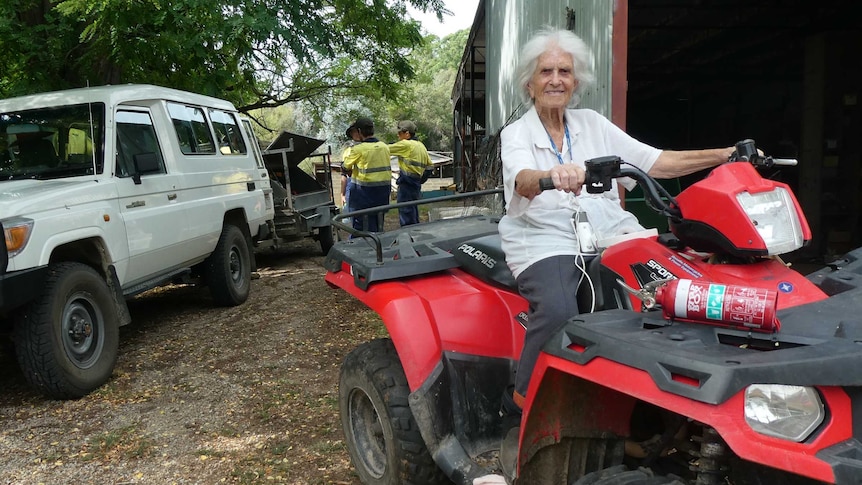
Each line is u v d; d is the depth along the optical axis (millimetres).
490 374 2789
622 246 2293
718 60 15938
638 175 2100
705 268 2023
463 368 2754
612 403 2055
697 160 2613
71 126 5637
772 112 16438
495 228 3857
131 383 5031
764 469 1695
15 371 5465
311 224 10758
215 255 7176
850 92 9961
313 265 10289
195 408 4504
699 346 1621
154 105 6387
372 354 3104
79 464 3729
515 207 2469
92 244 5129
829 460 1404
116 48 7934
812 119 10070
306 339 6094
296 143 11266
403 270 3086
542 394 1981
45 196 4633
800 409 1479
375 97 17781
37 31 7914
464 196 3662
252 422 4242
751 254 1889
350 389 3211
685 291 1740
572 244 2520
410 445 2834
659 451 2057
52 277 4547
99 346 4930
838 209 9906
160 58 8438
